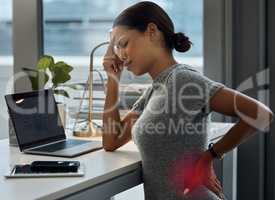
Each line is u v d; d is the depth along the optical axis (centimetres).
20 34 308
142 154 174
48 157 188
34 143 204
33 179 153
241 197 290
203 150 170
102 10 300
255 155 285
